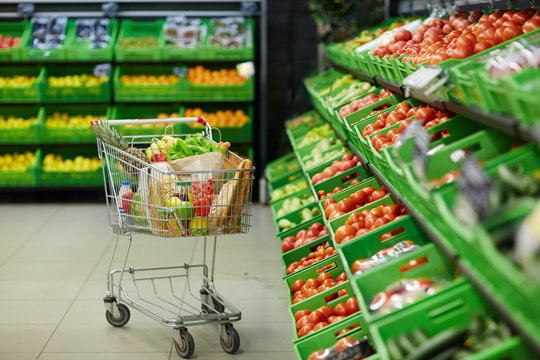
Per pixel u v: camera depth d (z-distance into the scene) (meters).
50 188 6.79
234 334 3.26
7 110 7.00
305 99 7.26
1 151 7.04
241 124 6.80
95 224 5.99
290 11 7.12
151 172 3.17
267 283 4.41
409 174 2.08
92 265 4.78
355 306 2.87
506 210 1.43
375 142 2.94
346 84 5.24
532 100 1.45
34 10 6.82
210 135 3.67
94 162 6.89
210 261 4.89
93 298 4.10
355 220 3.04
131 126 6.75
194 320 3.24
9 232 5.71
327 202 3.58
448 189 1.79
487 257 1.38
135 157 3.26
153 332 3.57
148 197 3.19
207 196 3.18
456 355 1.67
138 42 6.75
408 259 2.20
